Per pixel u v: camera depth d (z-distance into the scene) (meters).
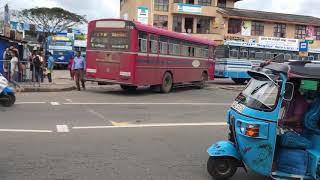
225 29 69.88
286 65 6.36
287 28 73.88
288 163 6.51
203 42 26.70
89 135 10.37
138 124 12.16
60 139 9.81
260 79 6.88
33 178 6.92
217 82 35.53
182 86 26.30
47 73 26.78
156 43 21.62
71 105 15.81
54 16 82.25
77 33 64.31
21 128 10.98
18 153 8.45
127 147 9.27
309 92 6.65
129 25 20.08
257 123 6.32
